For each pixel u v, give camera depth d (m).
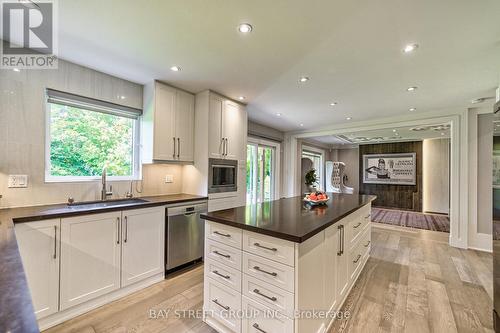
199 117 3.19
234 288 1.63
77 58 2.25
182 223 2.74
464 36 1.81
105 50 2.09
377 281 2.54
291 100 3.49
